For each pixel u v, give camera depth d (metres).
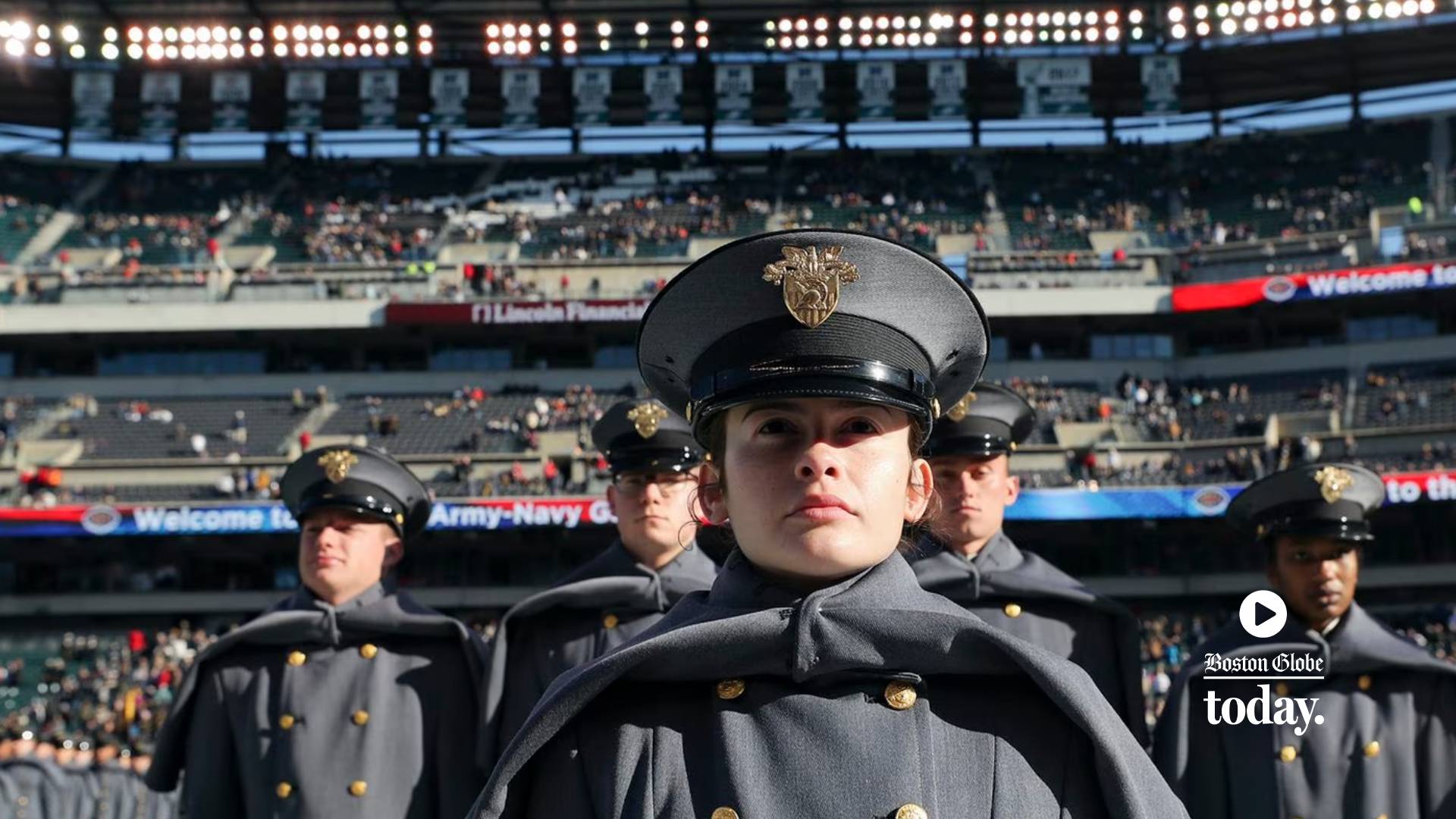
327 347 48.16
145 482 42.53
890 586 2.59
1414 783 7.17
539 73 53.78
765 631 2.50
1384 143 53.34
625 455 7.78
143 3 49.84
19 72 52.69
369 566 7.43
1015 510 38.81
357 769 6.99
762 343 2.64
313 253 50.84
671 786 2.49
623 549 7.98
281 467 42.84
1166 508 38.66
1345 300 45.03
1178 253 47.94
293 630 7.21
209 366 47.69
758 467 2.60
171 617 41.94
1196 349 46.84
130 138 57.12
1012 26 51.00
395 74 52.75
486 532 42.66
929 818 2.37
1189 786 7.40
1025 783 2.48
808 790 2.40
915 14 51.16
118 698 36.12
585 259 49.94
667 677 2.59
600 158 57.44
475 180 56.22
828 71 54.31
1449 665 7.27
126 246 51.66
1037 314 45.69
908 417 2.72
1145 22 50.56
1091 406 44.41
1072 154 56.53
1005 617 7.49
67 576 42.22
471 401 46.19
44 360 47.72
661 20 51.44
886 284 2.66
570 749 2.59
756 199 54.31
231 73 52.56
